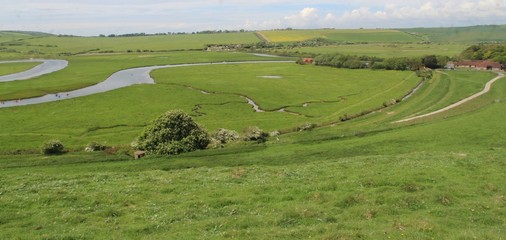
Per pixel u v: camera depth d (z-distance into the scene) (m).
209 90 133.25
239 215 27.31
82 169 50.25
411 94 129.50
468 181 35.22
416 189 32.22
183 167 50.81
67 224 26.52
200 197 31.64
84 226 26.02
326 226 24.69
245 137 69.19
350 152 57.03
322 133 75.06
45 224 26.42
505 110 87.19
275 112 104.31
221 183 36.12
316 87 142.62
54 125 87.00
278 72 185.75
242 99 119.69
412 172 37.75
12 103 112.94
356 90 136.75
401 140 62.94
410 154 50.38
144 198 31.94
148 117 95.62
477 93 122.94
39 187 35.47
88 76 170.00
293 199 31.11
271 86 143.00
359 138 68.31
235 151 60.09
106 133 81.62
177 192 33.56
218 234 24.03
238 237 23.47
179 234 24.20
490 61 196.88
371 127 78.56
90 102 112.50
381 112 102.06
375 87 142.75
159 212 28.27
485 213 27.22
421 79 160.12
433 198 29.89
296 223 25.89
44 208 29.59
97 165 52.81
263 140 70.00
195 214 27.72
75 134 79.94
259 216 26.84
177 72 183.62
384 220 26.25
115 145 70.31
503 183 34.59
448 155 47.72
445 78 160.00
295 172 40.06
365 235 22.88
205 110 104.75
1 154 64.56
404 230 23.58
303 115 100.50
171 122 62.19
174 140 61.16
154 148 60.66
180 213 27.86
